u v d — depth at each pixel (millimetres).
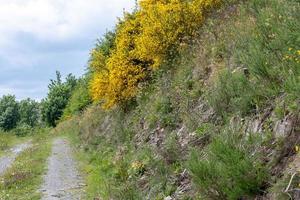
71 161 20047
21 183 14742
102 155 18078
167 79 14617
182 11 14453
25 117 83125
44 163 19531
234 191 5938
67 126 46844
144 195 9359
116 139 18562
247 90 7945
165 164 9562
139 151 13023
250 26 10117
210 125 8891
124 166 12508
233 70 9570
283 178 5516
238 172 5879
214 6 14164
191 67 12820
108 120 24328
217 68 10695
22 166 18859
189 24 14406
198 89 11328
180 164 9070
